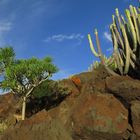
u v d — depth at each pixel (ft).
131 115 43.55
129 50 49.21
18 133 46.06
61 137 44.14
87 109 44.62
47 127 44.91
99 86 49.98
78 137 44.73
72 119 45.70
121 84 46.01
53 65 68.39
